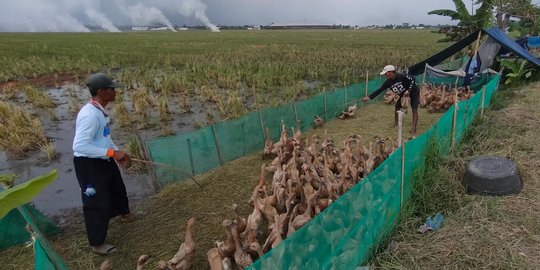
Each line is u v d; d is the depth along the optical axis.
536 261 3.96
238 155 7.89
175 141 6.67
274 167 6.69
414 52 29.88
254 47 39.88
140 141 6.48
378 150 6.30
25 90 16.08
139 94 14.10
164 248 4.84
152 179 6.49
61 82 20.45
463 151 6.94
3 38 69.19
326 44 44.31
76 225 5.59
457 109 6.89
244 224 4.43
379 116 10.83
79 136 4.32
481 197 5.23
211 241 4.95
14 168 8.34
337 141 8.72
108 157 4.69
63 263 3.93
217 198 6.13
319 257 3.40
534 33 22.31
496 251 4.15
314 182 5.33
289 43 47.56
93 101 4.48
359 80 17.94
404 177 4.87
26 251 4.81
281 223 4.47
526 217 4.69
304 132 9.51
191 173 7.01
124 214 5.39
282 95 15.05
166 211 5.77
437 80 14.57
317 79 19.38
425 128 9.64
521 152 6.64
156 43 51.44
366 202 3.98
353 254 3.88
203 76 19.47
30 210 5.02
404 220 4.81
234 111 12.29
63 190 7.05
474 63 13.45
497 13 21.56
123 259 4.65
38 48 40.91
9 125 10.15
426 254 4.20
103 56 31.62
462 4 17.11
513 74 13.09
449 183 5.59
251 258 4.07
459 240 4.39
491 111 9.62
